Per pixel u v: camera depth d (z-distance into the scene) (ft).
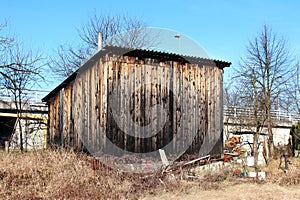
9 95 70.13
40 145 70.49
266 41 69.92
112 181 33.30
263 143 70.33
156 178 34.83
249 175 43.27
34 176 33.55
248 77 70.38
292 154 82.28
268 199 31.58
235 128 77.92
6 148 58.34
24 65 63.62
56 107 56.85
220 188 35.88
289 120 88.48
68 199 29.91
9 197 29.58
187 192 33.65
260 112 71.87
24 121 71.46
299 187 37.63
